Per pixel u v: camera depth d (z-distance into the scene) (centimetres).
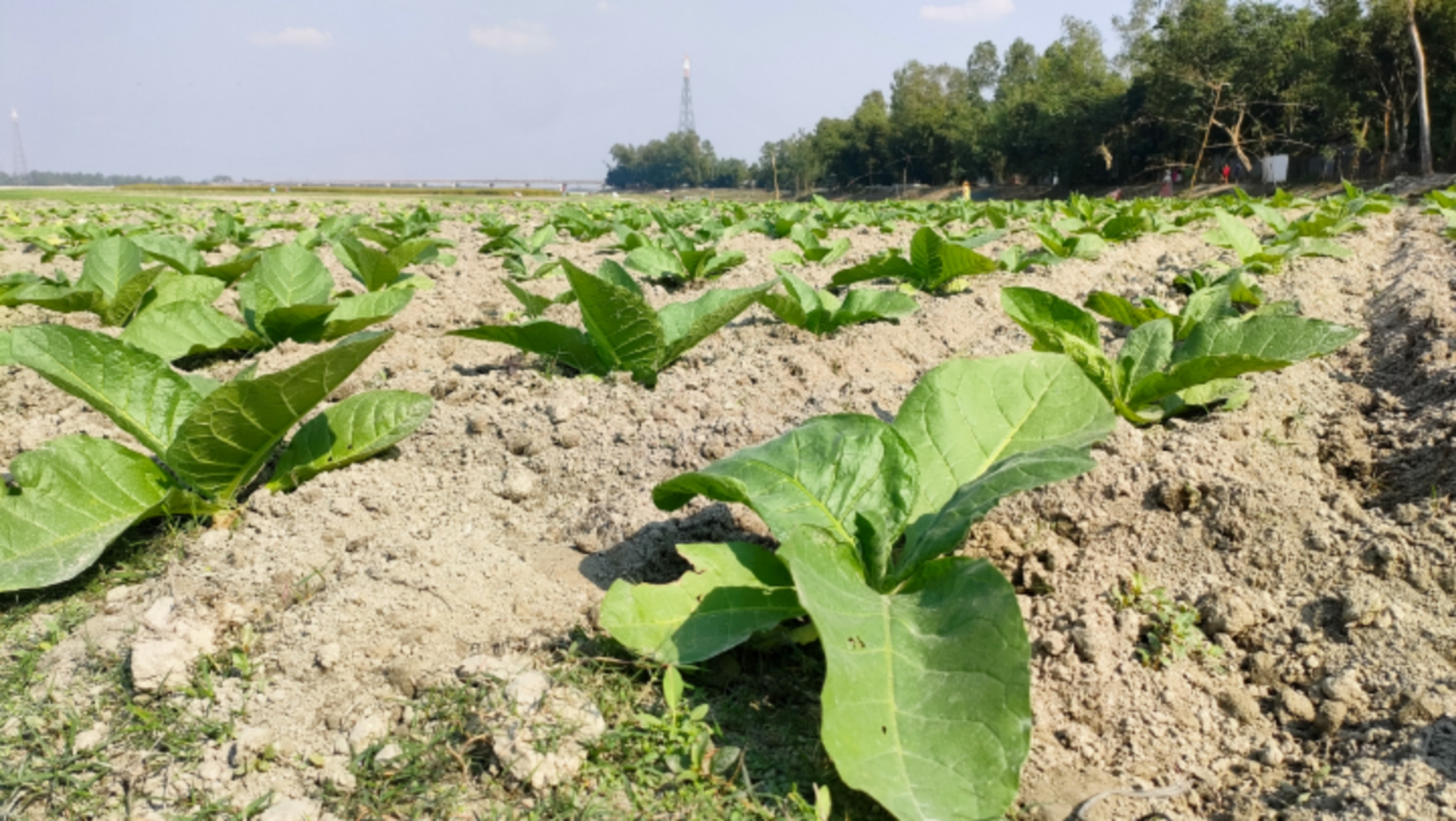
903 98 8125
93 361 300
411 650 234
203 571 270
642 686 220
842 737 167
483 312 643
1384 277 644
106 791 200
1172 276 632
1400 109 4084
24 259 965
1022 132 6081
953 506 224
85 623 255
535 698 207
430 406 338
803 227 993
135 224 1416
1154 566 253
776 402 407
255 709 219
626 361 416
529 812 188
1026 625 241
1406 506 254
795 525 223
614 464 331
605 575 267
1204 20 4500
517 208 2156
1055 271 718
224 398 275
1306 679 218
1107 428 254
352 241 588
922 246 614
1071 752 207
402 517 302
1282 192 1288
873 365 479
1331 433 330
